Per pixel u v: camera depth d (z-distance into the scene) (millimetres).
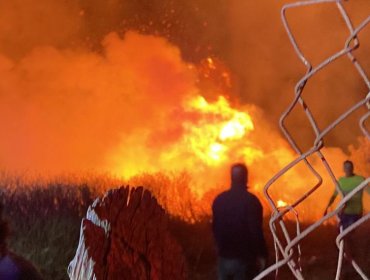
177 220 12914
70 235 9539
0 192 11594
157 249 2211
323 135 1893
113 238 2141
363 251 9977
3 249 3600
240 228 6969
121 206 2186
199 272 10281
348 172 9164
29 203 11016
